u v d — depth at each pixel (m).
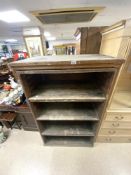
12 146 1.55
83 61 0.71
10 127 1.84
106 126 1.32
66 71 0.76
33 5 0.88
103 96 0.94
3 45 8.07
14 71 0.79
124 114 1.19
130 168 1.24
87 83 1.19
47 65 0.73
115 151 1.41
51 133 1.33
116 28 0.97
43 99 0.95
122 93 1.36
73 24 1.61
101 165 1.28
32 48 1.87
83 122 1.46
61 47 4.48
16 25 1.60
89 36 1.39
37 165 1.31
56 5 0.90
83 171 1.23
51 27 1.84
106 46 1.22
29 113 1.59
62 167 1.28
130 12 1.13
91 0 0.83
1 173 1.25
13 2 0.82
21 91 1.81
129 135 1.40
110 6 0.96
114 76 0.78
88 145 1.47
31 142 1.59
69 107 1.27
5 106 1.60
